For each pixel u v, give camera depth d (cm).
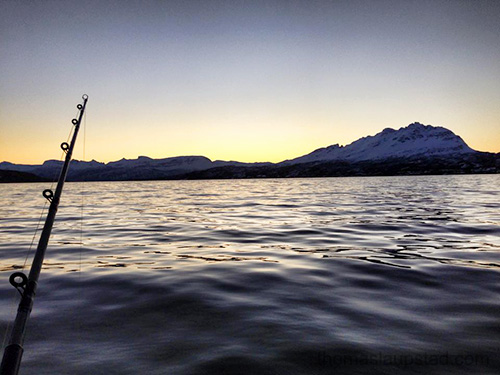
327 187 5875
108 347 358
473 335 381
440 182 7019
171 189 7062
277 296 522
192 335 386
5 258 823
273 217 1692
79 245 984
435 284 576
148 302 495
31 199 3653
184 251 888
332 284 584
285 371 307
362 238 1048
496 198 2648
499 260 741
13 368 167
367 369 310
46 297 520
